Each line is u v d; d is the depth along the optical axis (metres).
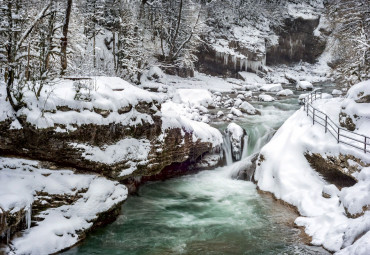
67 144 8.89
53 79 9.97
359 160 10.36
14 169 8.35
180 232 9.62
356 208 8.96
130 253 8.37
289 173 11.99
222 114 20.27
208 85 29.92
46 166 8.80
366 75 18.28
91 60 19.98
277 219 10.38
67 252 8.05
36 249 7.50
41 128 8.45
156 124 11.38
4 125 8.11
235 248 8.70
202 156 15.30
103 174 9.73
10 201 7.35
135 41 24.42
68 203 8.61
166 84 26.20
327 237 8.70
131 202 11.69
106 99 9.83
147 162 10.90
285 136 13.47
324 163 11.52
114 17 26.27
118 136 10.03
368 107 11.99
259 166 13.51
